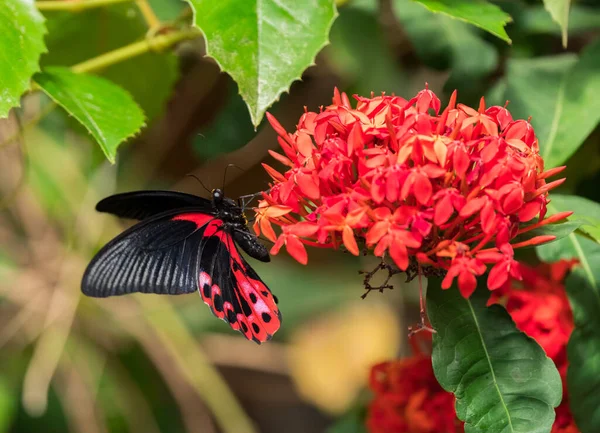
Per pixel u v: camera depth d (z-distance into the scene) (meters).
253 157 0.98
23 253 1.02
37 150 1.01
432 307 0.74
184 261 0.78
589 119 0.81
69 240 1.00
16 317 1.02
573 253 0.78
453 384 0.73
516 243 0.72
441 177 0.71
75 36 0.90
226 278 0.78
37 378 1.00
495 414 0.72
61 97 0.79
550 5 0.78
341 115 0.73
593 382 0.76
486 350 0.73
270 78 0.74
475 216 0.71
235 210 0.79
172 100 0.99
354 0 0.92
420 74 0.99
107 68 0.90
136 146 1.01
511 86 0.84
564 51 0.91
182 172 1.02
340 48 0.94
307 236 0.72
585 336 0.77
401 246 0.69
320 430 1.32
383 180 0.70
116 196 0.79
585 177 0.87
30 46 0.77
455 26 0.88
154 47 0.85
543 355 0.73
